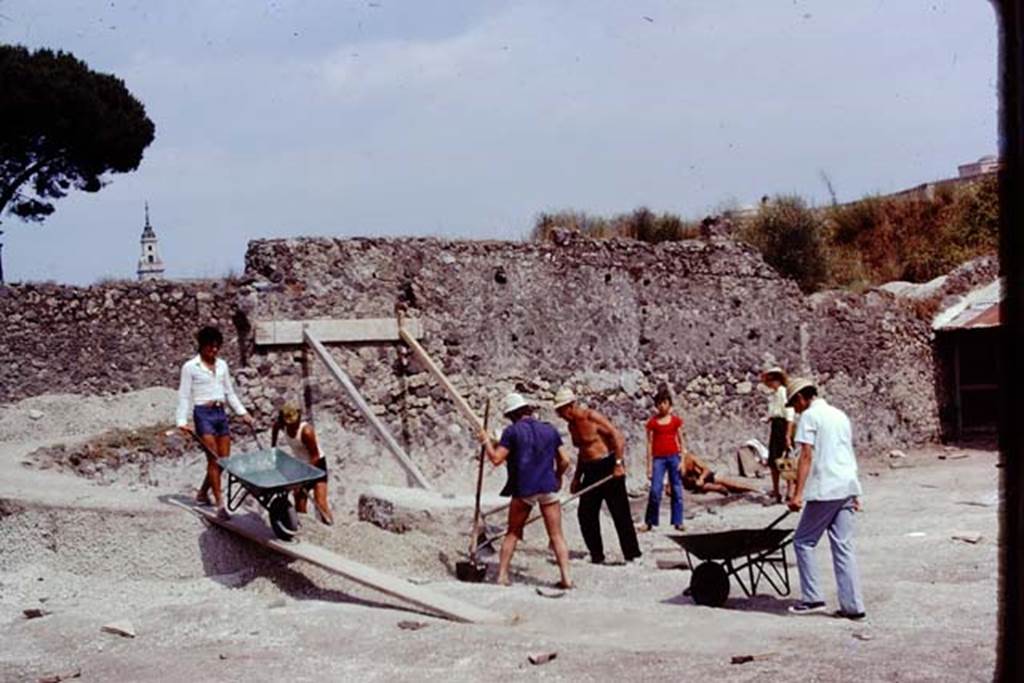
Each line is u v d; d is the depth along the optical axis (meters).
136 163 34.97
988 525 14.89
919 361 26.67
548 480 12.01
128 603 10.97
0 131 31.81
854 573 9.81
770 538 10.41
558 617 10.25
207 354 12.66
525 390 19.77
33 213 33.88
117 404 16.70
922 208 36.94
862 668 7.94
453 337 18.89
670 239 31.34
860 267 35.16
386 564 12.57
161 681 8.61
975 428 27.31
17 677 8.86
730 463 22.72
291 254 17.45
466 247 19.27
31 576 11.57
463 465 18.64
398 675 8.52
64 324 16.75
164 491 14.43
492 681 8.22
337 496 17.05
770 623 9.66
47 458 14.62
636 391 21.44
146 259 33.25
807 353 24.41
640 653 8.73
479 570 12.38
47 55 32.66
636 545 13.46
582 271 20.84
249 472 11.91
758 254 23.83
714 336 22.84
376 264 18.19
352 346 17.77
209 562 11.88
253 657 9.19
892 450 25.58
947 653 8.30
